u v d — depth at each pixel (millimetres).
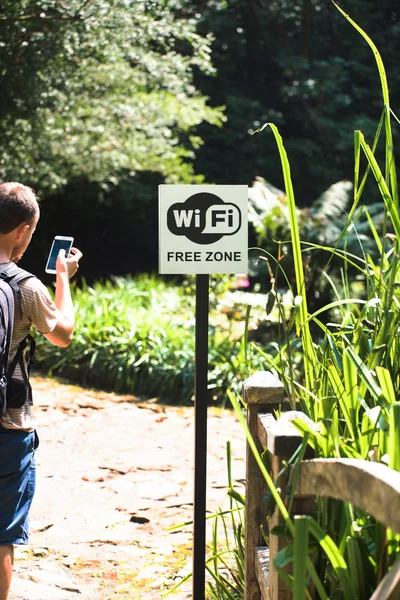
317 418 2232
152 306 10008
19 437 2623
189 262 2820
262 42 20141
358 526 1808
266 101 20188
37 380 8359
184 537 4223
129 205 17734
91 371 8375
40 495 4824
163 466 5453
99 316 8992
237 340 8086
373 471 1479
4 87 8906
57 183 11805
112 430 6422
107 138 11500
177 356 7996
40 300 2666
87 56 9523
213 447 5965
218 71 19172
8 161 10062
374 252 11906
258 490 2578
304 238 11758
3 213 2680
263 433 2381
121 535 4227
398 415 1695
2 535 2607
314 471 1766
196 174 18766
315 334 11664
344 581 1689
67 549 4020
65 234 19234
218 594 3072
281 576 1826
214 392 7527
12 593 3451
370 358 2191
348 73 20297
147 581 3650
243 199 2818
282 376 2619
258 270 11719
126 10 8844
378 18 20828
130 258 20281
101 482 5102
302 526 1611
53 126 10422
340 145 18531
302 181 19047
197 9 18750
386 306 2232
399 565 1481
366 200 18734
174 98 12117
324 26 20562
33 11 8219
